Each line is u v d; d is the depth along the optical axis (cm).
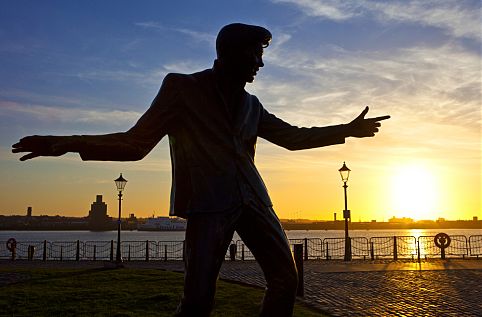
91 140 308
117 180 2283
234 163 337
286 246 344
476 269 2016
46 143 299
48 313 960
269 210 344
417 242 2883
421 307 1112
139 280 1434
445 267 2119
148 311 965
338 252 3372
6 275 1617
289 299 341
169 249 3819
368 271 1938
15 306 1034
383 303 1158
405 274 1825
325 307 1092
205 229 321
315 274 1828
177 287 1278
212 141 335
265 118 382
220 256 324
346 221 2559
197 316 311
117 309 989
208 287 312
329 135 370
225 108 343
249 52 342
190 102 338
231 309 977
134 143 322
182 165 337
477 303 1166
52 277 1545
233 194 330
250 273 1872
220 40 345
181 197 334
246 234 347
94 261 2761
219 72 348
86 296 1150
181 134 339
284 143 383
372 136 372
